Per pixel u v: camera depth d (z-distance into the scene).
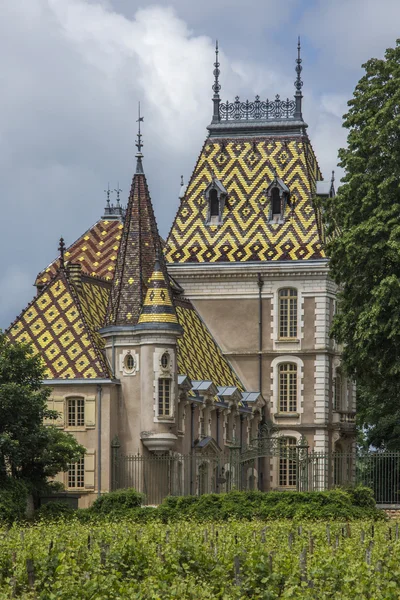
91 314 133.75
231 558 71.94
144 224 135.88
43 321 130.50
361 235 117.56
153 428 128.62
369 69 125.25
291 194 160.00
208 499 110.19
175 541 76.50
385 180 117.62
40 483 112.88
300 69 165.00
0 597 63.44
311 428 155.88
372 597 61.53
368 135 120.69
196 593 63.12
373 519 105.12
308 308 157.12
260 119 164.50
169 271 159.75
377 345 118.94
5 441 106.75
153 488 127.44
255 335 158.12
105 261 155.62
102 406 127.00
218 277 159.00
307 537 85.25
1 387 108.44
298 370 156.88
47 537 82.50
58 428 121.56
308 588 62.91
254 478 152.75
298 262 156.50
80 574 68.25
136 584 64.38
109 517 108.75
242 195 161.38
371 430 169.50
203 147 165.00
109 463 126.31
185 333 148.88
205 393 140.00
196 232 161.00
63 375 127.31
